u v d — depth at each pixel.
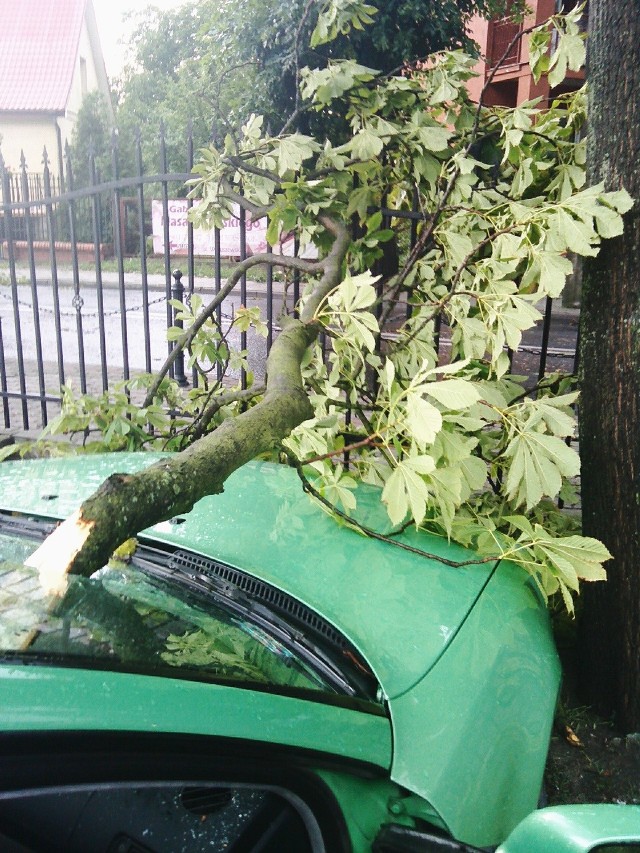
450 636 1.71
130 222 21.84
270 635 1.62
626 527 2.62
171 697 1.17
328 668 1.56
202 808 1.30
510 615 1.89
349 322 2.64
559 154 3.39
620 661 2.71
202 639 1.46
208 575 1.84
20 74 32.19
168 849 1.26
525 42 16.39
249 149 3.83
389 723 1.45
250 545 1.97
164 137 4.95
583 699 2.89
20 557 1.56
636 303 2.49
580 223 2.46
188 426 3.67
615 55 2.47
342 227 3.54
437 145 3.54
